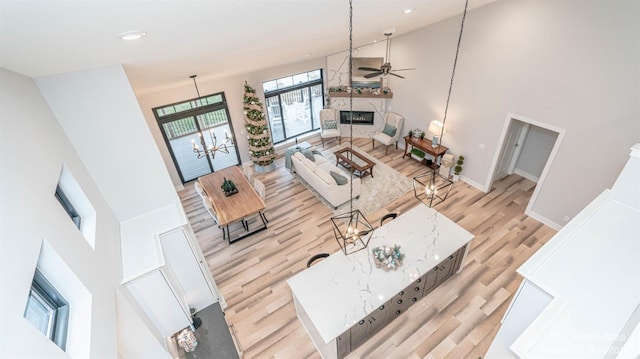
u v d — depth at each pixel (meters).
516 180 7.60
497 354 3.08
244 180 7.13
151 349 2.93
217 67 5.04
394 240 4.75
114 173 3.63
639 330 1.85
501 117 6.30
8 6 1.04
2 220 1.32
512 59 5.68
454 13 5.99
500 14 5.56
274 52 4.74
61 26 1.46
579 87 4.93
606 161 4.97
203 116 8.30
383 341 4.51
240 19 2.25
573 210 5.70
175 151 8.33
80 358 1.57
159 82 5.36
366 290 4.07
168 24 1.91
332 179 6.89
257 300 5.29
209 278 4.84
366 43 7.73
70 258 1.89
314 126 10.58
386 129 9.23
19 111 2.08
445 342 4.46
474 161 7.26
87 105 3.19
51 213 1.95
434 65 7.31
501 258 5.61
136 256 3.41
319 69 9.71
